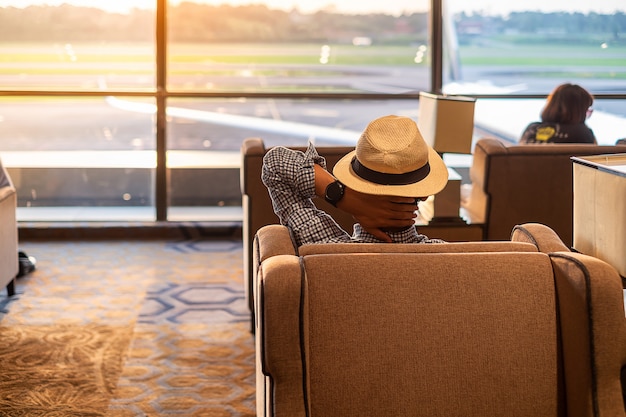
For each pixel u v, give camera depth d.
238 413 3.28
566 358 1.85
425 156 2.13
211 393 3.46
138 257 5.55
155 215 6.25
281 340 1.76
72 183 6.22
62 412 3.26
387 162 2.09
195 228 6.09
